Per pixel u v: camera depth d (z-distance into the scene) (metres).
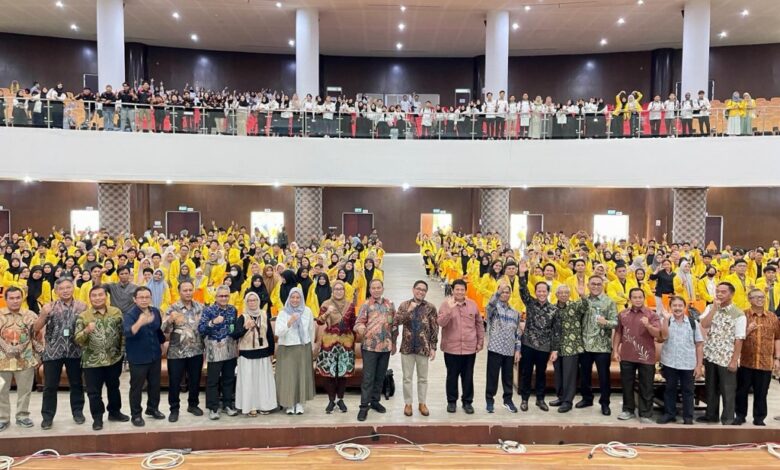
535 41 26.81
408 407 7.27
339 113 17.69
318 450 6.46
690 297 10.25
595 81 29.00
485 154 17.81
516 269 9.80
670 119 16.94
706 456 6.34
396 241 29.38
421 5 21.88
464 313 7.34
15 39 25.73
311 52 22.14
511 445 6.54
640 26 24.22
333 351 7.30
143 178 16.62
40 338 6.81
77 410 6.88
